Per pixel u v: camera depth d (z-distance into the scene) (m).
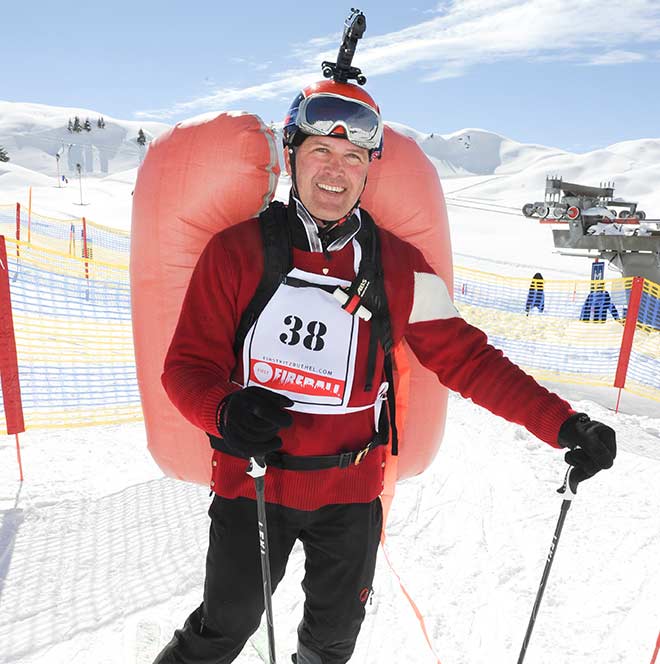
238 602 1.67
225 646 1.71
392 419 1.86
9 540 3.10
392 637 2.47
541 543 3.24
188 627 1.75
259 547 1.67
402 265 1.76
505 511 3.63
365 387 1.70
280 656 2.29
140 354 2.34
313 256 1.66
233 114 2.13
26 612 2.51
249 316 1.63
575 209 12.72
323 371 1.64
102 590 2.68
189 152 2.09
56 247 18.98
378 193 2.20
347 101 1.62
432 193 2.28
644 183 159.50
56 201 63.22
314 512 1.69
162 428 2.38
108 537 3.15
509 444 4.84
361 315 1.65
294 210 1.67
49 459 4.21
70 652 2.28
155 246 2.18
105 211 49.53
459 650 2.39
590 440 1.59
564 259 31.31
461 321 1.83
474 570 2.98
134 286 2.28
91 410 5.18
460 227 51.06
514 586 2.84
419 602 2.71
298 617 2.54
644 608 2.66
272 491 1.65
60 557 2.95
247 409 1.37
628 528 3.40
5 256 3.74
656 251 12.15
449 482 4.06
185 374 1.59
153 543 3.09
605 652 2.38
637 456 4.64
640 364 8.00
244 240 1.65
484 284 15.05
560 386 7.13
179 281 2.18
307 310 1.63
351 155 1.65
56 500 3.56
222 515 1.69
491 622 2.57
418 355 1.90
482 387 1.79
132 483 3.86
